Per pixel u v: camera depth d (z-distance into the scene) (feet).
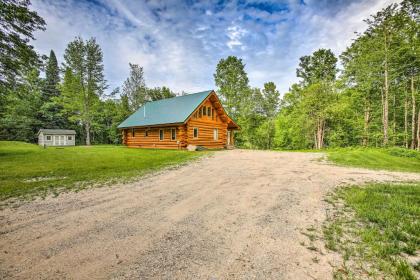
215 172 28.19
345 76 80.69
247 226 11.52
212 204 15.35
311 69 114.11
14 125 118.42
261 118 123.44
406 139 74.95
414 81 69.31
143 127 75.25
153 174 26.99
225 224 11.84
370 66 68.23
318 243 9.54
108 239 10.26
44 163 34.76
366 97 77.92
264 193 18.03
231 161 39.22
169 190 19.43
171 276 7.39
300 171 28.66
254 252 8.88
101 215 13.43
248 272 7.52
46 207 15.02
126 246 9.57
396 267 7.58
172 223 12.09
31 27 41.16
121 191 19.20
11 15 37.78
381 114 81.71
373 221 11.82
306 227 11.27
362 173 27.20
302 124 93.76
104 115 125.29
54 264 8.27
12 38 39.65
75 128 143.74
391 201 14.56
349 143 94.68
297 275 7.29
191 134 67.31
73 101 100.27
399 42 61.36
